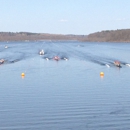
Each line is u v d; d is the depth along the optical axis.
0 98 27.38
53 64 55.03
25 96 28.11
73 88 31.91
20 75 41.34
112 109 23.78
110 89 31.47
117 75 41.62
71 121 21.11
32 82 35.69
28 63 56.72
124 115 22.25
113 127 20.06
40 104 25.23
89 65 53.75
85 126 20.23
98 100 26.50
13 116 22.09
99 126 20.25
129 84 34.53
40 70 46.59
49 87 32.47
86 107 24.25
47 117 21.86
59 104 25.11
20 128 19.91
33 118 21.67
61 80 37.06
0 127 20.06
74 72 44.38
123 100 26.52
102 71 45.78
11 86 33.19
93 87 32.50
